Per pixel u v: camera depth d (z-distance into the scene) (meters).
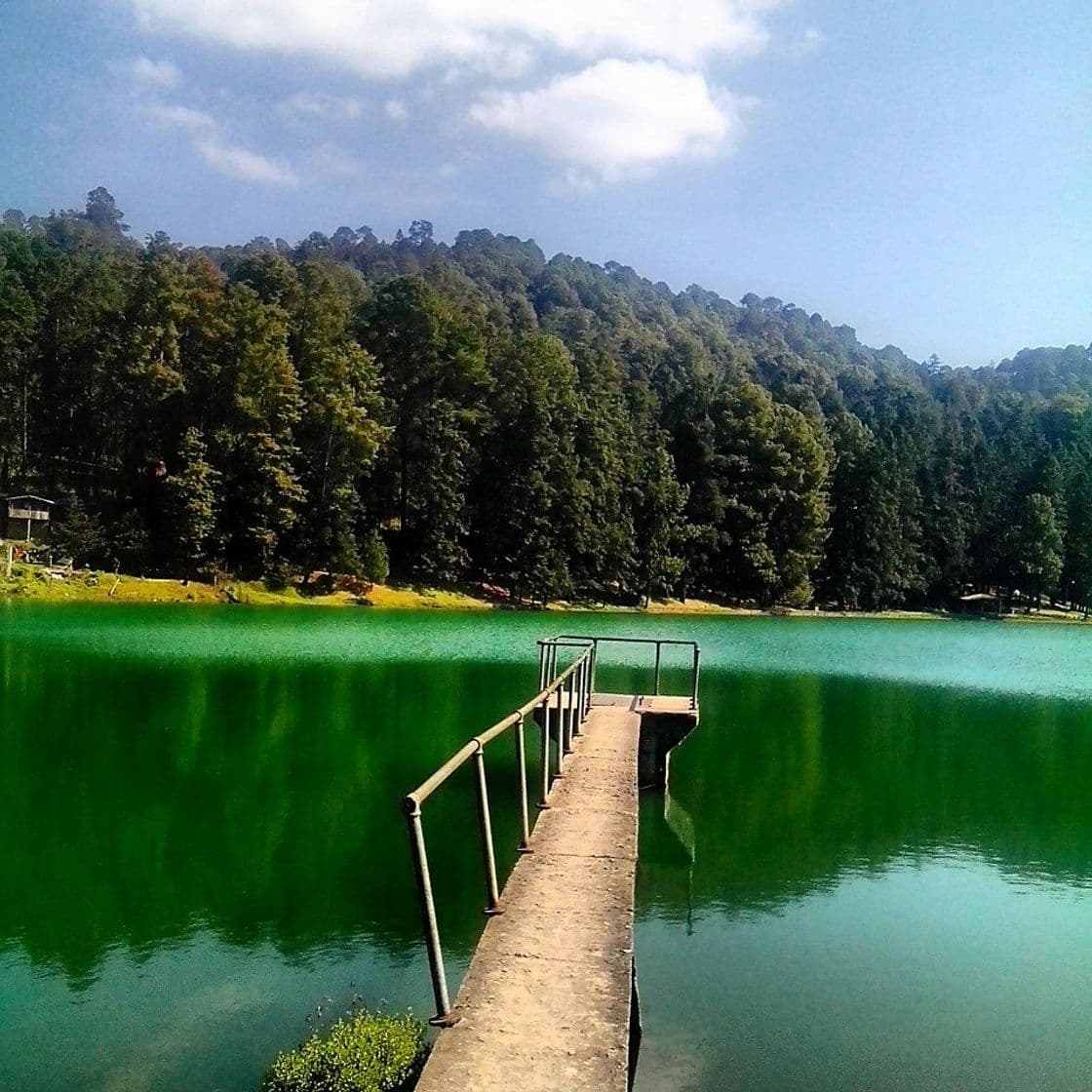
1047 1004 8.74
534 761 17.47
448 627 46.66
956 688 31.83
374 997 8.18
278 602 55.12
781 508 75.94
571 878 8.18
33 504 60.91
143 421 62.66
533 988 6.12
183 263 83.12
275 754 17.28
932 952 9.90
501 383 74.00
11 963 8.80
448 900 10.48
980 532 85.06
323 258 138.62
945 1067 7.61
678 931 10.36
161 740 18.05
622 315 167.50
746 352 171.62
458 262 196.00
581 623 54.62
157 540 57.34
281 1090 6.30
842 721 24.47
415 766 16.70
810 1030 8.14
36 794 14.23
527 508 65.75
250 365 60.59
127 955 9.01
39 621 38.47
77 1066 7.06
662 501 69.94
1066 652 47.47
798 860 13.04
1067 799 16.98
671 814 15.20
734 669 35.22
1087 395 168.75
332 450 61.84
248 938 9.42
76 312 75.62
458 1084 5.01
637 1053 7.67
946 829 14.76
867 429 93.75
